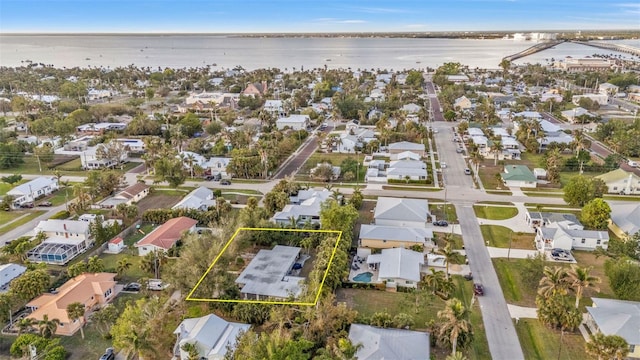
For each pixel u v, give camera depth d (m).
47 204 104.69
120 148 138.12
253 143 148.75
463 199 106.06
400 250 76.31
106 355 54.16
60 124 165.75
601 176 113.25
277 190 104.12
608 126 157.12
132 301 66.50
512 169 119.12
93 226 84.38
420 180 117.75
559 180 115.00
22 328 57.78
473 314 62.62
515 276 72.12
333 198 98.94
